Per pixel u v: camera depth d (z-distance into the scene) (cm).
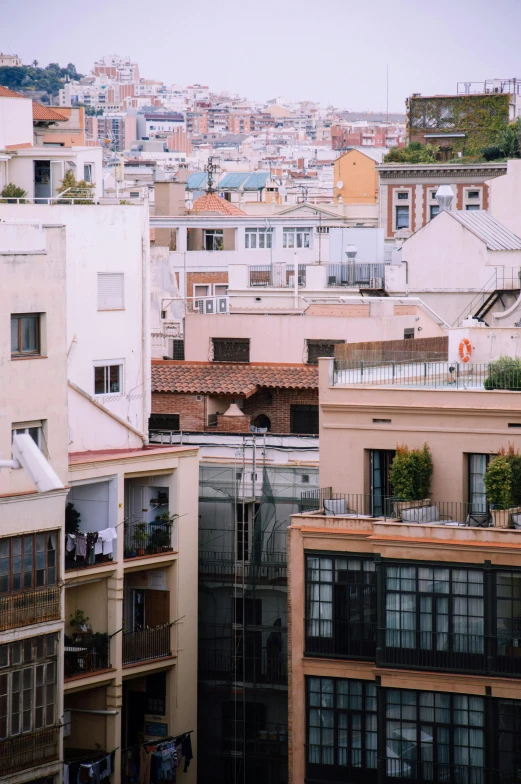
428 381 5100
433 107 13725
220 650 5497
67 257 5488
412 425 4725
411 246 8531
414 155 13275
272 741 5384
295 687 4644
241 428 6172
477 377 5084
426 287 8450
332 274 8412
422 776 4469
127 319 5672
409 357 5453
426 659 4459
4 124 7712
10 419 4778
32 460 2911
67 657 5084
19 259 4800
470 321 6588
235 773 5419
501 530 4381
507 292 8069
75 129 9431
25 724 4756
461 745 4431
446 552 4428
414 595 4472
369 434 4781
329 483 4834
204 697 5488
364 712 4578
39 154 6769
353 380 4962
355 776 4575
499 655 4391
